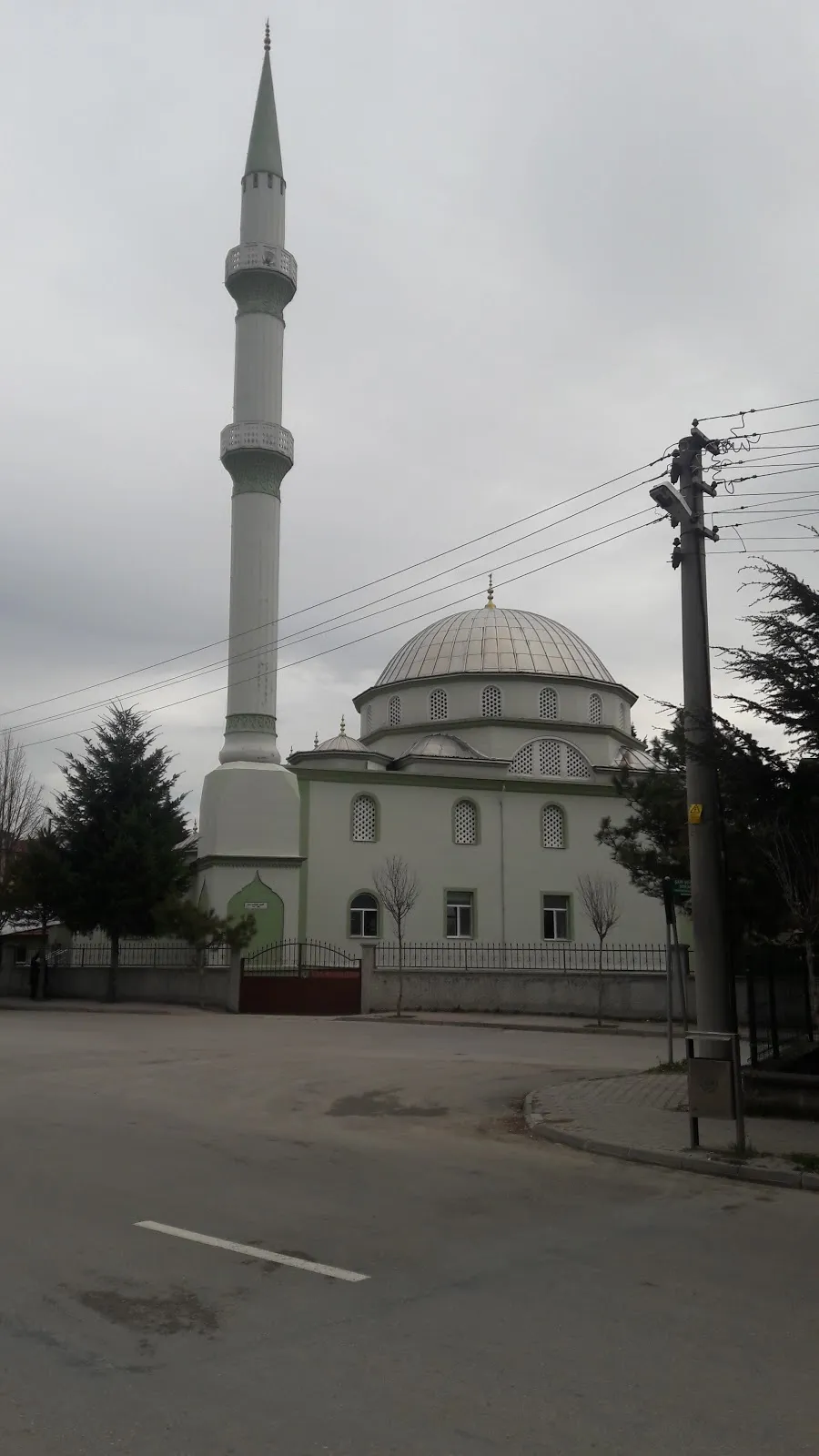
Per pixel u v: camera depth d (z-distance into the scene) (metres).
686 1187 9.69
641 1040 23.56
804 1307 6.21
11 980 37.44
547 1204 8.83
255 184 40.88
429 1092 15.25
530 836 42.09
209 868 36.84
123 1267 6.84
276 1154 10.75
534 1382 5.06
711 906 13.14
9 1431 4.50
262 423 39.38
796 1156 10.47
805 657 11.70
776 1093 13.01
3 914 35.94
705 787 13.32
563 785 42.81
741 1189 9.62
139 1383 5.01
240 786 37.03
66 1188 9.04
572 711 46.03
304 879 38.59
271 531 39.41
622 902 42.50
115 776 34.22
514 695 45.62
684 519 14.23
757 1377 5.16
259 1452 4.34
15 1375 5.09
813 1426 4.65
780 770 12.20
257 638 38.59
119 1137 11.52
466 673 45.53
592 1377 5.13
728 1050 11.91
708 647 14.09
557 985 29.84
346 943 38.59
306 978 30.42
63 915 34.12
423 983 30.50
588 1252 7.33
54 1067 17.67
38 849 34.25
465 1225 8.04
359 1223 8.02
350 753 41.62
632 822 21.34
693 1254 7.34
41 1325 5.77
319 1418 4.65
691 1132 10.97
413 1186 9.41
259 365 39.84
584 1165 10.62
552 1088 15.07
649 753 20.52
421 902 40.03
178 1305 6.13
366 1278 6.67
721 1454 4.38
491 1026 26.62
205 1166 10.05
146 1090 15.15
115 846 33.03
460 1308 6.11
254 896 36.41
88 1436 4.46
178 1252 7.18
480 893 40.91
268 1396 4.88
